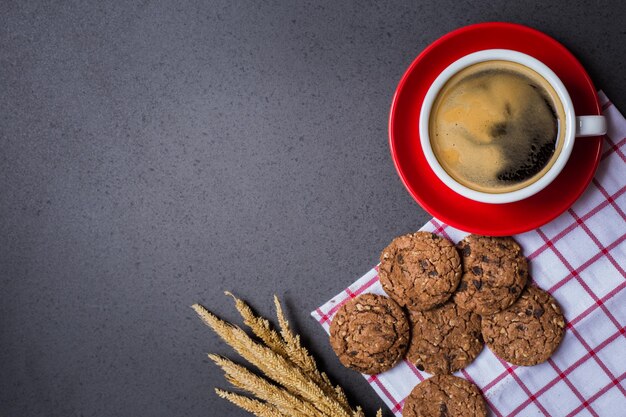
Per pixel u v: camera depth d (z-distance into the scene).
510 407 0.63
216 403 0.69
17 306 0.71
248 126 0.66
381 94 0.64
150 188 0.68
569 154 0.55
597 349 0.62
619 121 0.60
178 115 0.67
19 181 0.70
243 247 0.67
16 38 0.68
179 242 0.68
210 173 0.67
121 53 0.67
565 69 0.57
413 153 0.59
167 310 0.69
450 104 0.57
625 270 0.61
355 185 0.65
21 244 0.70
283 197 0.66
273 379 0.64
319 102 0.65
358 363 0.63
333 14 0.64
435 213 0.59
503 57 0.56
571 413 0.63
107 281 0.69
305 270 0.67
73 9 0.67
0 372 0.71
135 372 0.70
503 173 0.57
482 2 0.63
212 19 0.66
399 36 0.64
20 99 0.69
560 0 0.62
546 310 0.62
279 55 0.65
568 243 0.62
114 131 0.68
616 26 0.61
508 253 0.62
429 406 0.63
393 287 0.62
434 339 0.63
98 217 0.69
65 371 0.71
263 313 0.67
